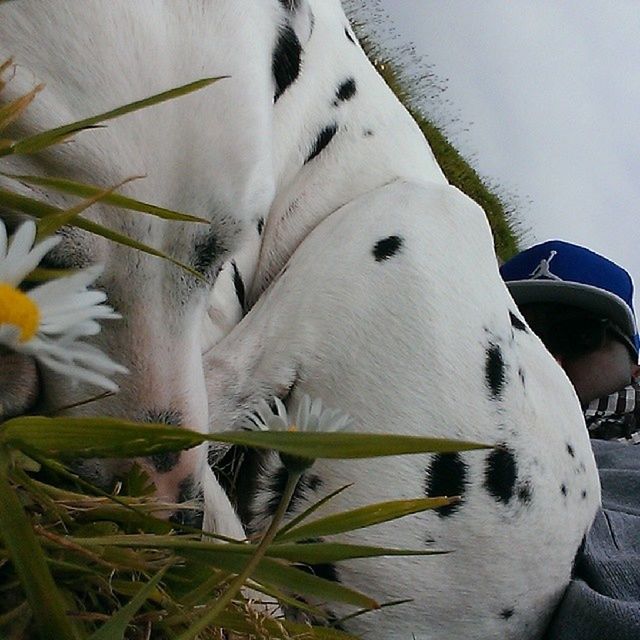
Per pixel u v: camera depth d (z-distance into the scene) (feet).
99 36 0.91
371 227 1.47
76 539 0.67
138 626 0.76
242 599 0.82
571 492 1.47
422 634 1.36
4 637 0.63
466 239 1.50
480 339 1.40
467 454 1.35
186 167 0.98
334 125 1.71
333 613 1.30
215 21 1.01
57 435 0.51
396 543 1.31
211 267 1.06
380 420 1.34
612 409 2.27
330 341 1.38
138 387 1.02
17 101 0.67
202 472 1.08
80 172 0.92
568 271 2.27
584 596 1.37
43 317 0.45
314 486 1.33
